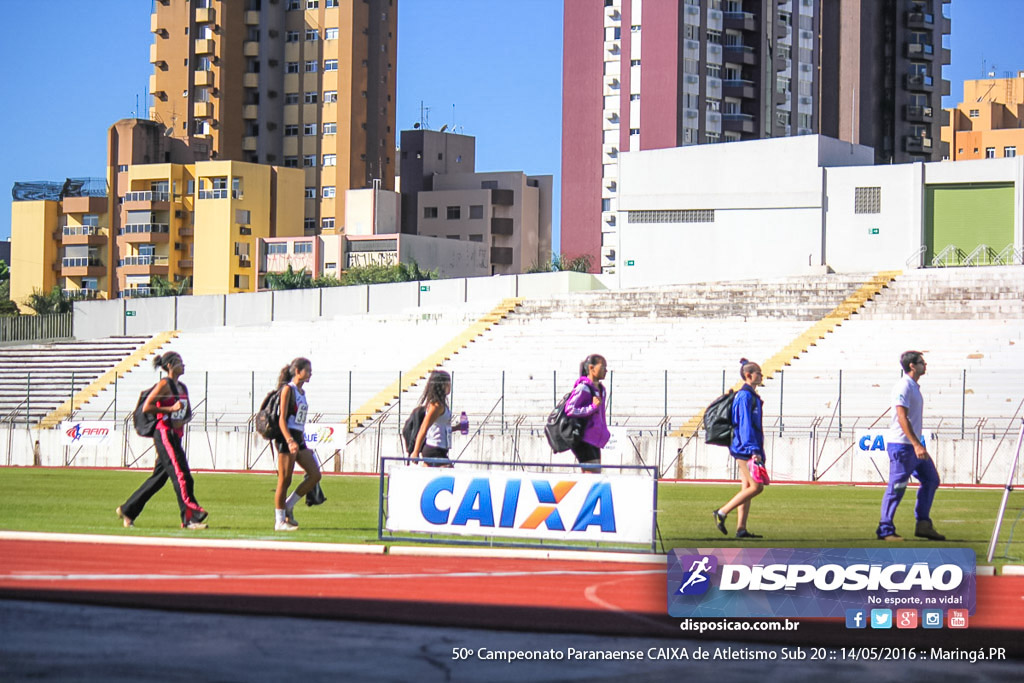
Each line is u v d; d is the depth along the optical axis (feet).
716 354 277.85
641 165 393.09
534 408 251.60
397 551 79.20
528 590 63.10
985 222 358.84
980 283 302.04
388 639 49.96
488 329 317.01
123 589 61.21
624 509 77.87
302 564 73.05
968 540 90.84
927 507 90.27
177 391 93.04
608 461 201.67
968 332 271.08
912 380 88.94
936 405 228.22
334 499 134.92
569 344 298.35
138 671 43.45
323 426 216.74
